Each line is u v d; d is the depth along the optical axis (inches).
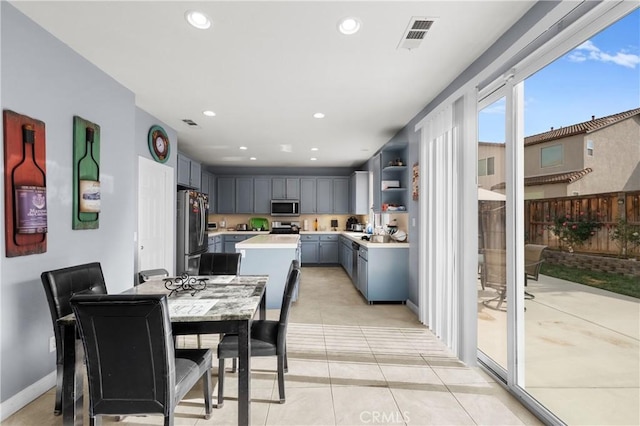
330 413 78.0
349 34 85.0
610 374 71.5
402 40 87.8
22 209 77.2
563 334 81.0
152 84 118.3
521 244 84.5
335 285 219.0
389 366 102.0
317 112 149.6
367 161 280.7
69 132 93.8
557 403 78.4
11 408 75.9
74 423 62.7
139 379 56.4
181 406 81.2
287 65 102.8
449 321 113.4
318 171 317.4
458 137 105.7
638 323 64.0
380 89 122.4
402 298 169.6
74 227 95.5
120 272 119.3
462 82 107.4
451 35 85.5
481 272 123.2
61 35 86.7
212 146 223.3
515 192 84.5
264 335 85.2
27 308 80.4
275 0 71.4
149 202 154.2
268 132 185.9
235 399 84.2
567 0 61.4
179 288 87.0
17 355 77.9
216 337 125.6
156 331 55.1
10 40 75.2
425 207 136.2
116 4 73.3
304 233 299.7
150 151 154.6
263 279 99.3
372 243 173.3
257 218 317.7
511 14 76.7
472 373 97.4
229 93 126.8
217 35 85.7
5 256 74.7
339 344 119.1
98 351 55.7
